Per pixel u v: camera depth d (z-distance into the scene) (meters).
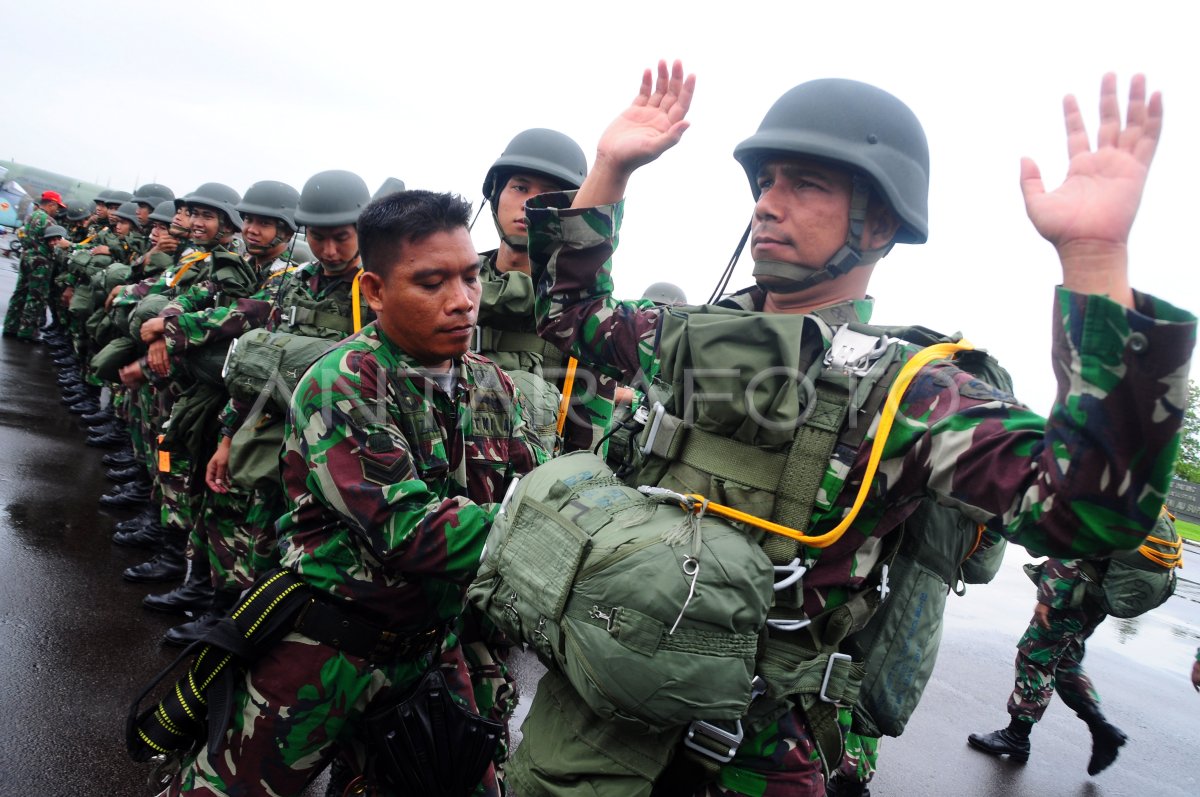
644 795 1.50
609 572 1.38
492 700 2.43
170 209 7.67
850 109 1.56
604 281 1.97
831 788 3.17
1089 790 3.95
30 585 4.19
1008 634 6.76
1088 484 1.10
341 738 2.02
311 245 3.53
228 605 3.74
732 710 1.39
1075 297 1.10
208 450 4.00
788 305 1.71
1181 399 1.04
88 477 6.41
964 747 4.27
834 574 1.53
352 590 1.84
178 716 1.85
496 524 1.66
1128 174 1.12
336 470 1.76
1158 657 6.83
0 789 2.57
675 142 1.78
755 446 1.51
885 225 1.63
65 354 11.13
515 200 3.45
